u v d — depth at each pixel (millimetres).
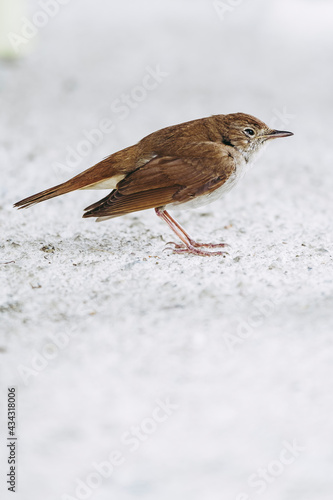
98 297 10289
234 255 11969
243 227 13711
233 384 8227
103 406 7824
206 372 8453
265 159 19250
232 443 7266
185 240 12250
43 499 6523
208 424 7559
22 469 6883
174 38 34250
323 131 21719
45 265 11438
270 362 8656
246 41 34562
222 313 9797
